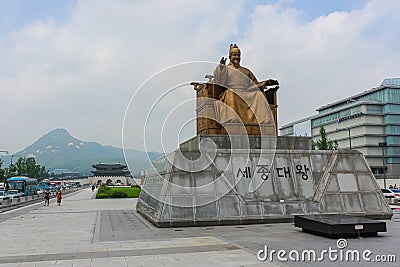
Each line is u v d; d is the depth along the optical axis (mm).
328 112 69688
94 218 18406
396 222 14531
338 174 15758
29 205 30609
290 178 15570
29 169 82688
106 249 9648
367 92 64812
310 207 14812
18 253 9312
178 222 13484
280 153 16047
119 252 9203
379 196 15672
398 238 10648
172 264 7793
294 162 15992
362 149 60781
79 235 12406
